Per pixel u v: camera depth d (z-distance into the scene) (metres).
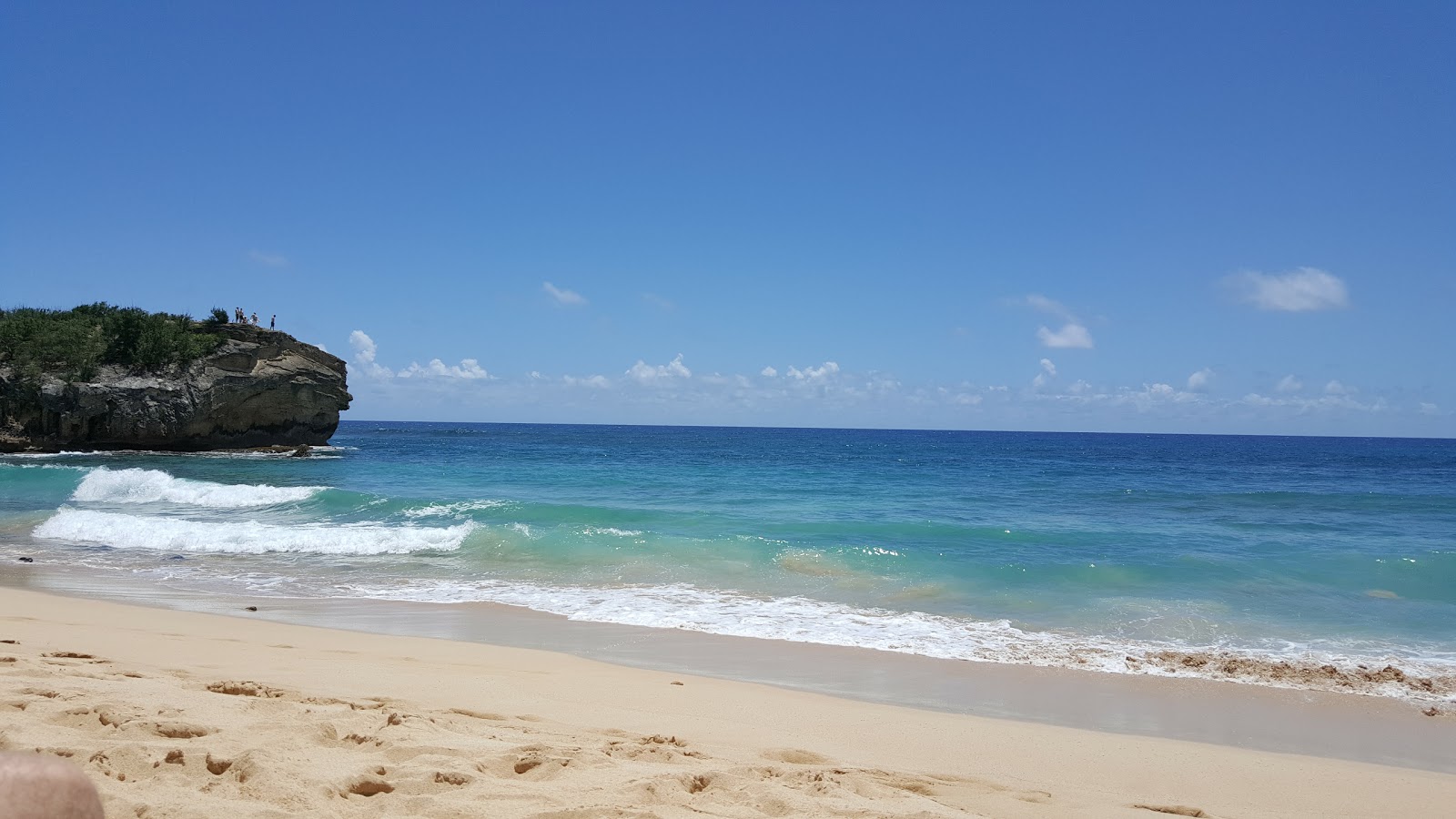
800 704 7.27
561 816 3.98
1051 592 13.12
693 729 6.27
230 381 47.84
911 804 4.69
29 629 8.84
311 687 6.80
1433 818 5.37
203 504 23.02
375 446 70.75
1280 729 7.50
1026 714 7.69
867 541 17.78
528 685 7.36
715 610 11.91
